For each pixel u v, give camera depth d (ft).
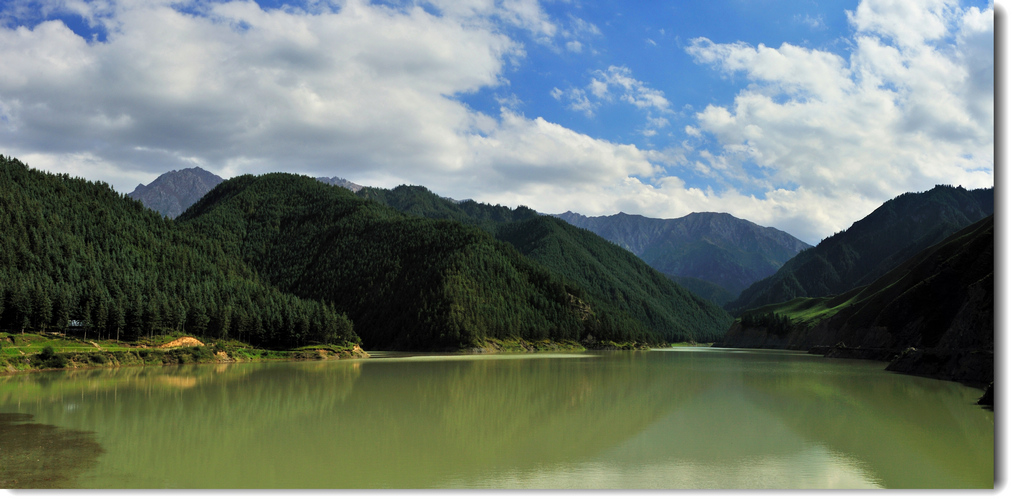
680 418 170.71
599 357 560.20
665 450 128.26
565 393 231.71
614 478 105.91
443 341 647.15
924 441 136.98
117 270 476.13
